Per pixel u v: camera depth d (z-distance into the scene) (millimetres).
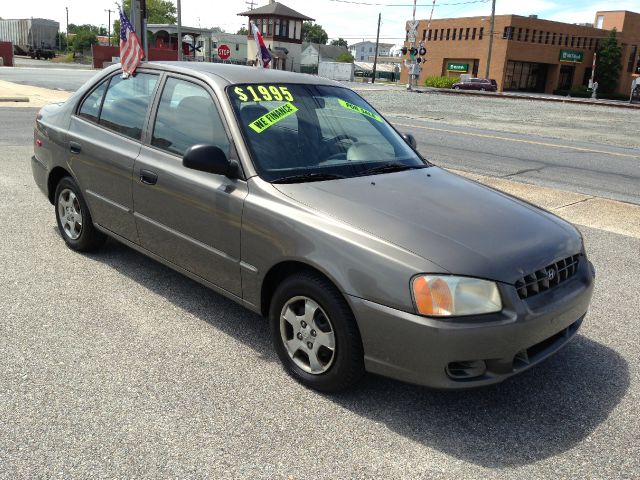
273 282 3520
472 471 2709
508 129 18875
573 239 3416
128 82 4594
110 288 4535
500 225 3250
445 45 70875
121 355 3570
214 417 3012
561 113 26484
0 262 4934
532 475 2703
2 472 2547
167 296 4445
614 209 7758
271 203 3334
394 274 2840
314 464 2703
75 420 2926
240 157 3561
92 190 4727
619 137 17828
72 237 5207
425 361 2803
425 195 3514
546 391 3412
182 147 3949
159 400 3133
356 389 3328
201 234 3760
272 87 4062
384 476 2648
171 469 2619
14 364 3406
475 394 3346
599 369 3686
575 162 12141
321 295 3086
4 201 6746
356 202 3277
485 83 51438
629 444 2957
